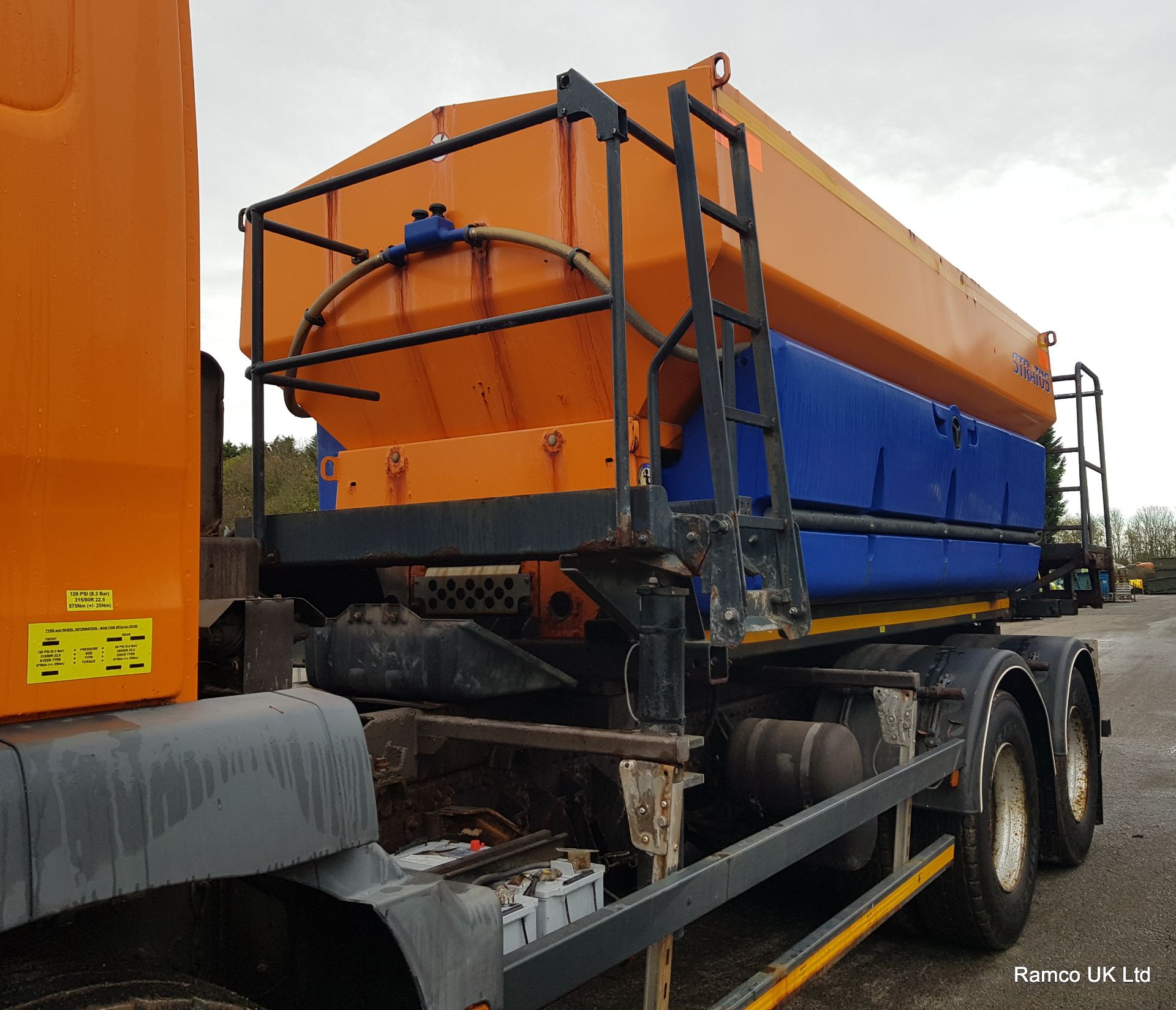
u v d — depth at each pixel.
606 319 3.01
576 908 2.30
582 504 2.33
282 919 1.72
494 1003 1.64
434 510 2.59
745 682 4.02
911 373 4.69
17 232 1.20
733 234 2.97
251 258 3.20
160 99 1.39
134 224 1.34
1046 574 7.05
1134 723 10.22
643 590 2.35
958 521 5.12
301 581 3.20
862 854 3.56
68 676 1.24
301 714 1.47
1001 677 4.23
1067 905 4.81
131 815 1.22
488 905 1.66
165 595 1.37
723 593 2.25
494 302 3.17
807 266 3.55
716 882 2.23
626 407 2.26
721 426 2.33
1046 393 6.63
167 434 1.37
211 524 1.96
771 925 4.43
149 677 1.34
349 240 3.53
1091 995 3.77
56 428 1.23
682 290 2.97
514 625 3.27
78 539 1.26
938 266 4.95
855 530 3.96
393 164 2.77
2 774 1.11
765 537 2.55
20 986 1.26
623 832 2.96
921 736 3.99
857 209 4.08
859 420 3.82
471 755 2.70
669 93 2.51
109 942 1.47
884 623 4.71
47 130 1.24
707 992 3.72
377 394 3.55
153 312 1.36
